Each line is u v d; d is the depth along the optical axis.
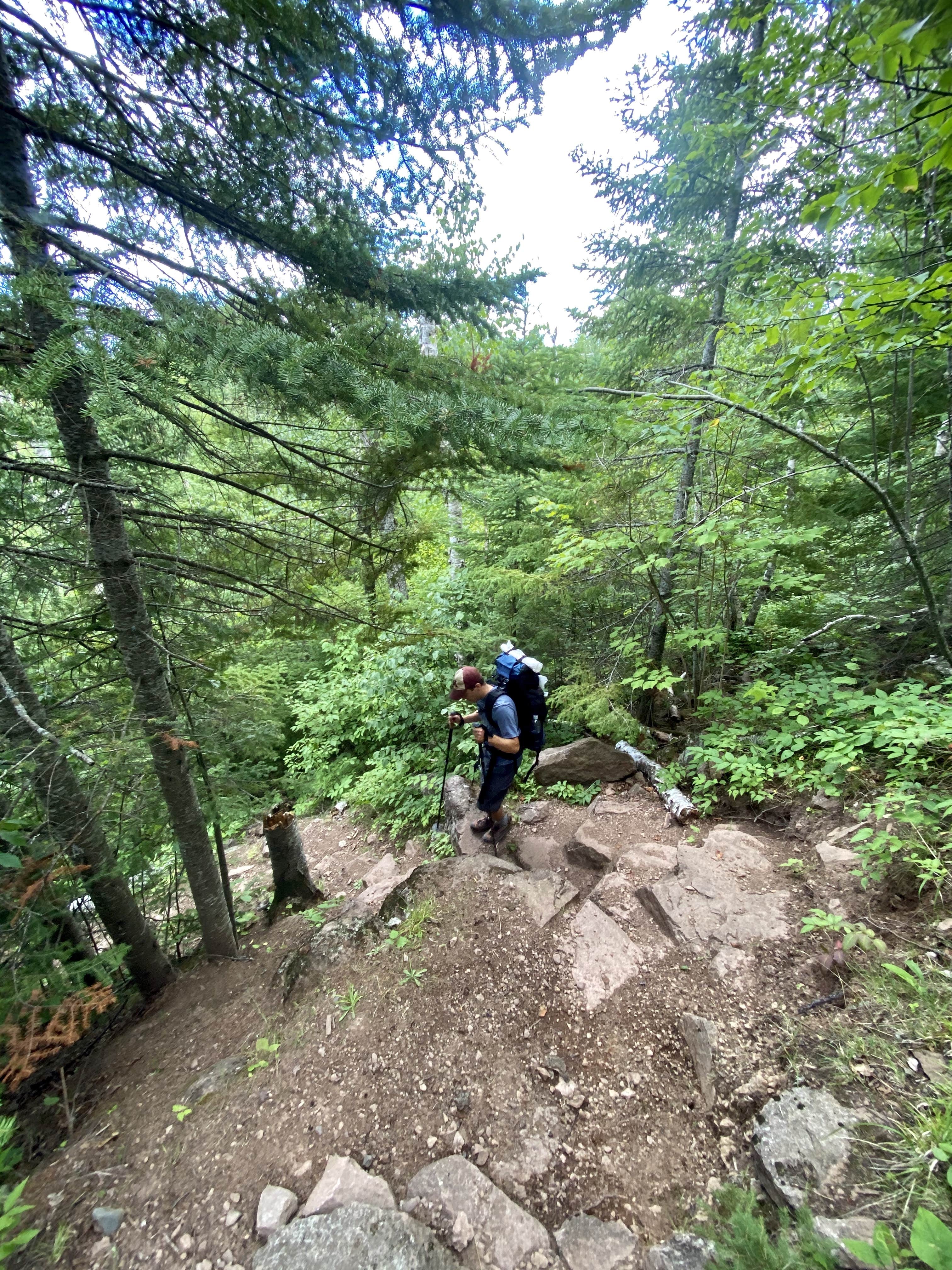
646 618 6.39
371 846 6.08
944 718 2.93
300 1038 2.76
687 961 2.81
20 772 2.53
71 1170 2.24
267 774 4.67
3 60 2.04
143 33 2.07
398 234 2.85
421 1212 1.91
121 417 2.00
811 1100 1.89
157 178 2.33
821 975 2.48
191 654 3.57
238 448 3.26
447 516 8.07
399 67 2.44
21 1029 2.03
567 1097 2.31
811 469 4.60
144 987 3.61
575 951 2.98
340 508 3.19
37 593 2.95
